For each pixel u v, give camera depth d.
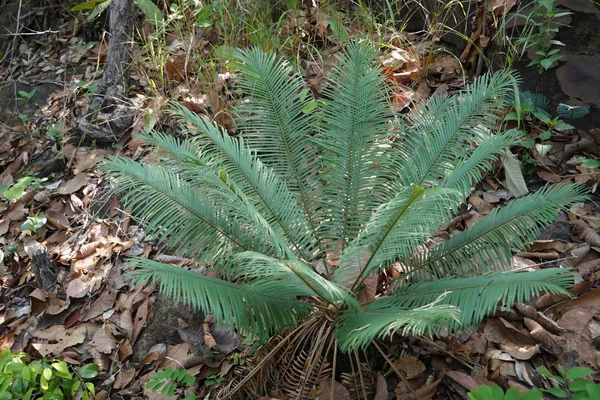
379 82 2.65
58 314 3.23
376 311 2.32
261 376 2.54
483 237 2.41
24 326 3.25
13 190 3.60
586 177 3.14
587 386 1.87
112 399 2.83
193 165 2.46
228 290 2.23
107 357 3.00
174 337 2.99
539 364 2.48
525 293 2.05
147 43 4.12
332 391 2.32
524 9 3.67
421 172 2.58
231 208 2.49
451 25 3.99
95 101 4.16
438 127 2.60
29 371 2.74
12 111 4.64
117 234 3.51
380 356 2.59
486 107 2.56
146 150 3.80
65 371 2.75
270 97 2.71
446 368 2.52
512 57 3.48
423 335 2.57
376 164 2.69
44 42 5.12
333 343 2.56
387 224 2.15
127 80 4.21
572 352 2.47
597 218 2.97
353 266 2.50
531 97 3.42
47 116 4.44
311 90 3.79
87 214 3.69
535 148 3.28
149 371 2.88
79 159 4.03
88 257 3.44
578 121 3.38
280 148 2.75
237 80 2.76
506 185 3.20
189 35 4.23
